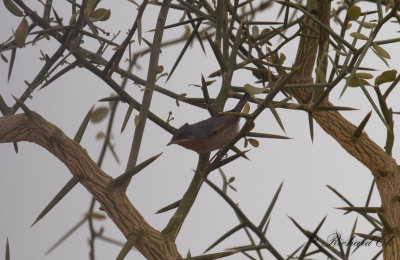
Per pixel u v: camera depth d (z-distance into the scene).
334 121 6.77
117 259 5.35
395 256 5.43
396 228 5.55
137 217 5.73
